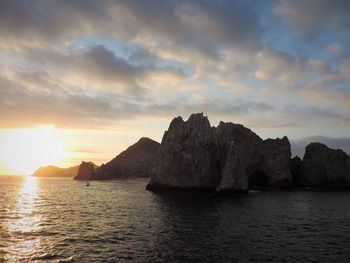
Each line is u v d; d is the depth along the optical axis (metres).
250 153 125.50
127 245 33.81
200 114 109.31
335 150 133.62
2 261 28.14
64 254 30.47
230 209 61.41
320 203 73.62
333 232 41.28
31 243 34.22
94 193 106.25
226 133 116.94
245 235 38.94
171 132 108.81
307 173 131.38
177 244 34.31
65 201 79.12
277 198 84.31
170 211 58.44
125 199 82.06
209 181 102.75
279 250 32.59
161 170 106.12
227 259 29.50
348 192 108.44
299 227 44.41
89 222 47.09
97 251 31.58
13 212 57.19
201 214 54.81
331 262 29.09
